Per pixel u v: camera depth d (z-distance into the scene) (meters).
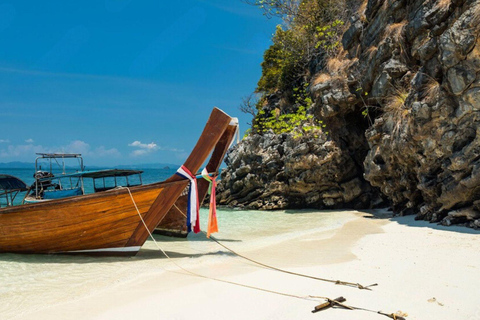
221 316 4.89
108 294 6.16
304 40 25.48
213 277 6.96
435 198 11.80
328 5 24.84
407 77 13.85
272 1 27.02
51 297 6.16
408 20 14.11
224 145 10.12
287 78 26.73
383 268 7.07
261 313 4.94
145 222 9.09
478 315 4.56
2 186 17.09
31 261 9.08
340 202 19.45
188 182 9.29
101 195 8.87
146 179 80.19
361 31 18.00
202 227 14.84
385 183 15.14
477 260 7.07
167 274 7.38
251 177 21.92
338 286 6.01
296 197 20.67
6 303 5.92
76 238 9.29
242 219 17.02
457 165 10.44
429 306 4.91
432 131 11.17
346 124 19.08
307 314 4.79
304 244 10.15
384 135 14.10
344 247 9.51
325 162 18.88
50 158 17.83
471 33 9.64
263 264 7.92
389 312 4.75
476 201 10.26
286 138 20.88
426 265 7.00
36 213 9.21
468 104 10.05
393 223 12.95
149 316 5.02
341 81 18.14
